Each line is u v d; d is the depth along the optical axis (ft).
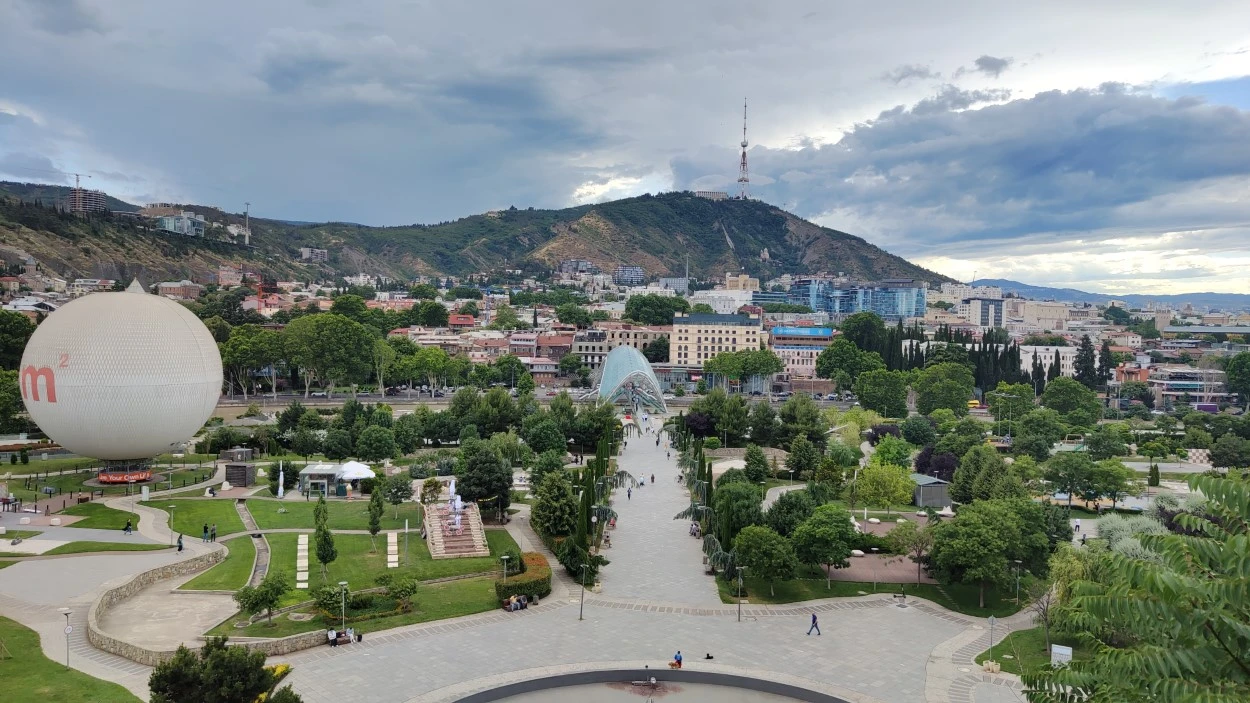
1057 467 594.65
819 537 425.69
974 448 609.01
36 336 513.04
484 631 354.33
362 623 353.92
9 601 351.46
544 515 469.98
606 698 298.56
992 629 364.38
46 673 286.66
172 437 536.01
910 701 296.71
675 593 410.31
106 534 444.96
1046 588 387.55
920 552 436.76
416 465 613.52
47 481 549.13
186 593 375.86
